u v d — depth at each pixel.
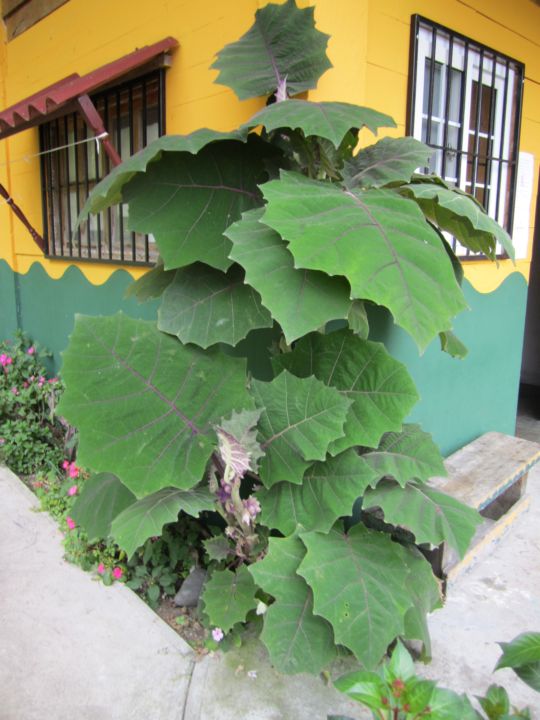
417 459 2.03
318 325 1.49
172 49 2.71
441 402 3.09
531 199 3.57
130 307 3.34
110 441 1.80
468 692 1.94
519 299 3.64
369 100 2.39
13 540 2.79
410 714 1.11
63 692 1.91
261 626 2.18
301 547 1.88
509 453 3.04
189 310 1.87
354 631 1.67
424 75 2.70
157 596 2.39
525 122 3.38
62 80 3.35
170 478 1.83
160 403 1.89
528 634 1.33
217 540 2.16
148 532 1.77
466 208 1.73
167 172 1.84
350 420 1.92
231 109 2.42
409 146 1.95
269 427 1.95
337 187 1.79
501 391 3.64
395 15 2.45
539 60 3.39
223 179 1.91
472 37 2.87
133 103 3.17
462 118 2.93
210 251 1.83
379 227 1.54
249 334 2.48
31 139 4.24
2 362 4.09
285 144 2.03
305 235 1.46
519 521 3.09
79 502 2.32
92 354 1.82
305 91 2.09
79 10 3.46
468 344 3.24
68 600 2.36
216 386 1.94
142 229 1.82
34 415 3.83
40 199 4.24
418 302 1.41
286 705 1.86
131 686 1.94
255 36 2.05
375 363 1.91
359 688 1.16
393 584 1.81
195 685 1.94
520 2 3.14
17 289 4.78
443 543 2.27
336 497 1.88
